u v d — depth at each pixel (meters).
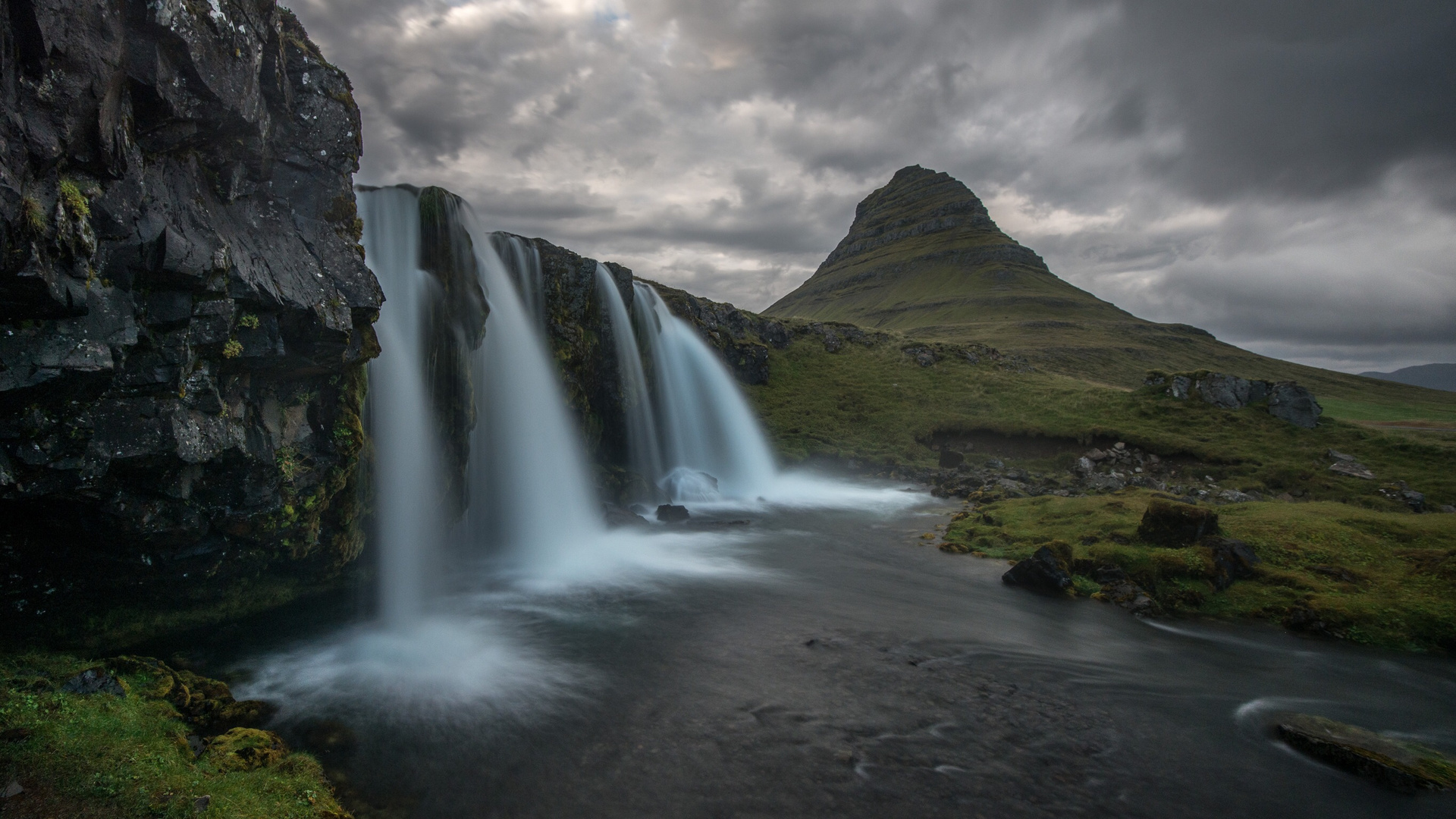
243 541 15.04
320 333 14.67
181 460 12.25
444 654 15.58
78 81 9.66
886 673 15.28
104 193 10.59
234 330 13.20
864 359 66.25
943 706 13.84
